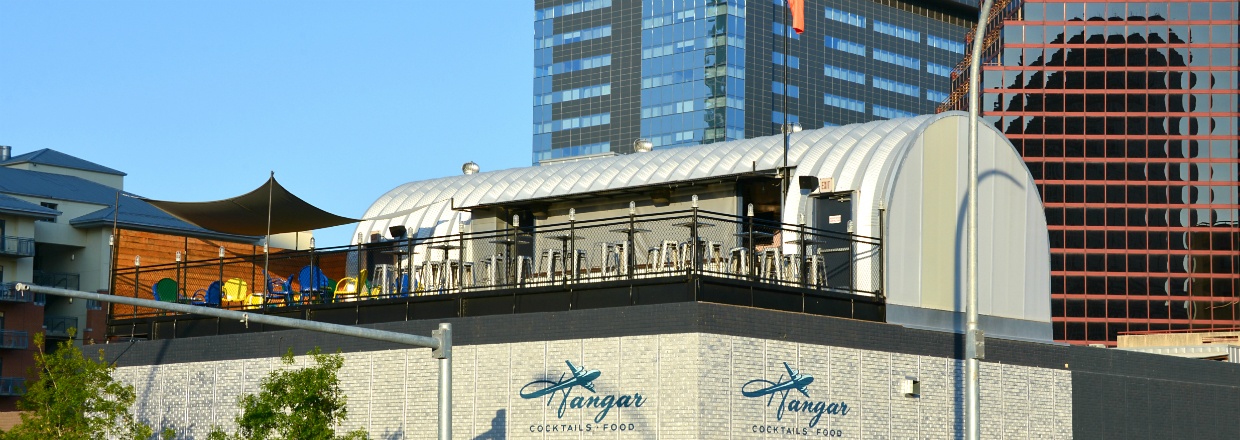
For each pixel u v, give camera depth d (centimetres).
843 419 3412
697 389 3136
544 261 4059
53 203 9331
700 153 4347
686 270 3297
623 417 3244
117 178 10975
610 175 4369
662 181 4184
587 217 4181
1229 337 5500
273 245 8606
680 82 16662
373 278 4009
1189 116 11956
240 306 4128
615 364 3281
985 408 3700
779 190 3925
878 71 18138
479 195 4662
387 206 4916
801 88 17200
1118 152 11962
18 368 8600
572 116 17412
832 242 3766
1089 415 3941
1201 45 12044
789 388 3312
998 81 12144
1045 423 3825
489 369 3488
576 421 3319
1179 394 4194
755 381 3250
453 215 4622
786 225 3531
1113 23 12144
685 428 3136
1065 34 12156
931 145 3878
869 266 3681
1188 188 11869
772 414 3269
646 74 16888
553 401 3369
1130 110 12000
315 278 4191
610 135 17050
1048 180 11944
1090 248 11825
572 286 3453
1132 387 4062
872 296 3647
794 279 3550
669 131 16612
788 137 4288
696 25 16725
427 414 3553
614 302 3384
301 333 3844
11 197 8869
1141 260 11788
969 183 3052
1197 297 11675
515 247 3603
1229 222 11769
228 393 3950
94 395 3741
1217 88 11975
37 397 3759
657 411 3191
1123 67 12081
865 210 3766
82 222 9038
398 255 4022
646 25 17012
